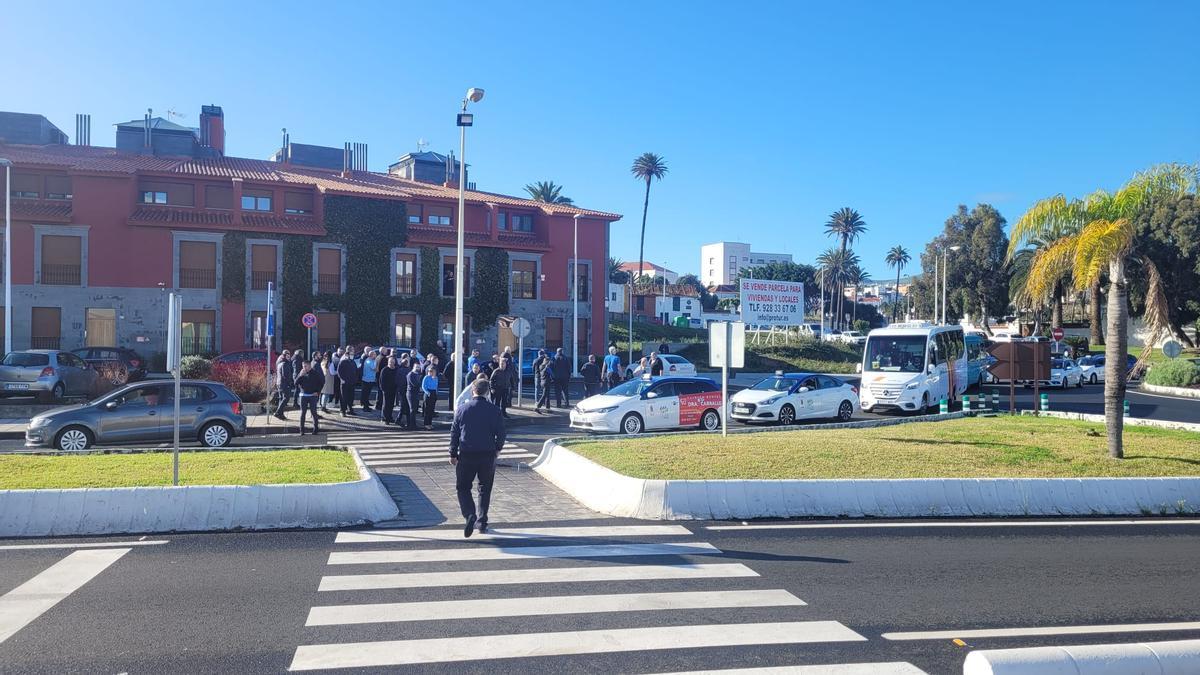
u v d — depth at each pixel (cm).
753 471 1116
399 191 4341
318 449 1392
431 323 4325
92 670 492
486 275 4459
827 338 7162
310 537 865
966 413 2186
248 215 3938
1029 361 2231
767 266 12575
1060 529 959
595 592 664
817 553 812
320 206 4059
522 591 665
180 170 3803
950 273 6444
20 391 2289
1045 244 1527
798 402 2200
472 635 560
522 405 2577
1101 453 1353
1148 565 784
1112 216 1356
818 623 593
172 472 1065
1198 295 4716
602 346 4819
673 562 765
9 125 4256
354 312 4116
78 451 1302
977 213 6500
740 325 1458
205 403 1587
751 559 783
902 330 2578
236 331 3853
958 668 509
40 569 724
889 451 1302
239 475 1049
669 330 7344
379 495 1001
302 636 555
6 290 3169
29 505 870
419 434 1900
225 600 634
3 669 491
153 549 804
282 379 2094
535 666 506
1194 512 1092
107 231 3628
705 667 506
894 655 530
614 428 1869
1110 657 388
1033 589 692
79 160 3716
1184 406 2712
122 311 3647
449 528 916
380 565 746
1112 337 1342
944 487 1051
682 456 1219
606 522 953
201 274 3816
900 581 711
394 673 493
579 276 4762
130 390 1542
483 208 4572
